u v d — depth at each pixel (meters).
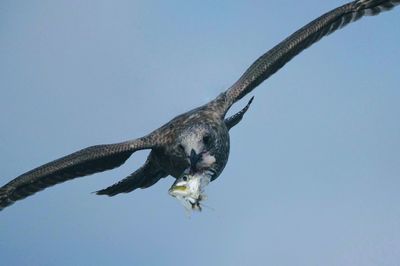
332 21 16.08
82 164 15.40
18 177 15.36
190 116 15.15
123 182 16.17
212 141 14.65
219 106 15.45
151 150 15.76
